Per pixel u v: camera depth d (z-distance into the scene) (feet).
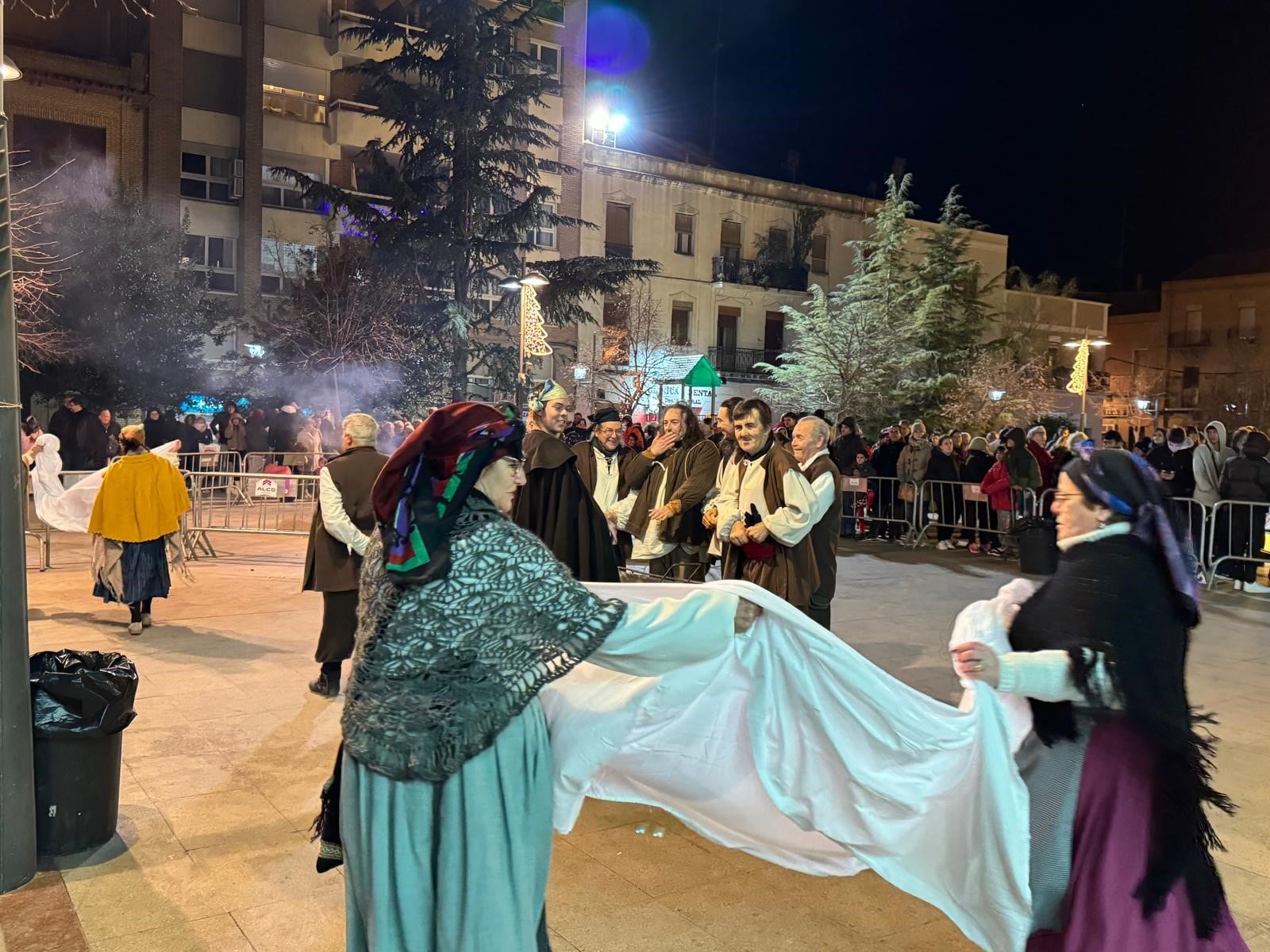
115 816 12.93
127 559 24.38
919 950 10.57
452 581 6.77
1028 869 8.07
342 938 10.48
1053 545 8.94
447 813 6.66
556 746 7.87
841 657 8.44
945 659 24.13
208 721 17.84
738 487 17.66
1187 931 7.73
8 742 11.34
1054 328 135.23
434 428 7.01
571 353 102.89
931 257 99.76
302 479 43.91
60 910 10.96
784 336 122.72
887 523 51.19
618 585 9.11
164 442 59.77
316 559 19.17
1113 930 7.68
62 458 53.88
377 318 72.23
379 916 6.78
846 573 38.93
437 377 74.49
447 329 74.49
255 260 93.15
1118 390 175.63
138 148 87.76
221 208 92.84
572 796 7.88
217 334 81.20
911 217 131.44
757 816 8.98
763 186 120.78
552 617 6.89
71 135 85.15
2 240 10.93
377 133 98.22
